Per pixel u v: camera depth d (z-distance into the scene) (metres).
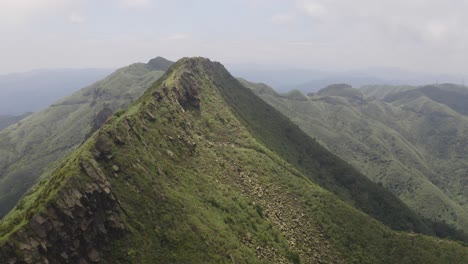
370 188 181.62
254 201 85.62
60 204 40.97
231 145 113.38
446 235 196.75
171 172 70.50
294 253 72.56
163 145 78.88
